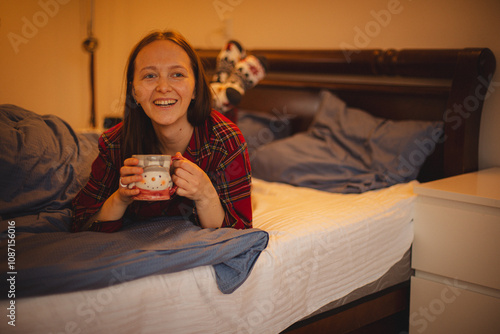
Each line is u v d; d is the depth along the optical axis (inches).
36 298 34.5
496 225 58.4
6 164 47.4
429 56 77.1
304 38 96.6
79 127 136.1
